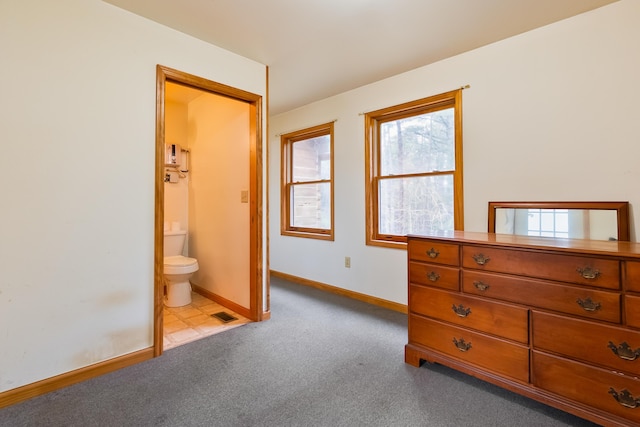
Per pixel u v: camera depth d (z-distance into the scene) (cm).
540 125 223
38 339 171
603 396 138
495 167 244
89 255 187
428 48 251
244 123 290
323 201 393
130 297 204
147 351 210
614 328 136
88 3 185
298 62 275
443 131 284
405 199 312
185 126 382
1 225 160
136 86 204
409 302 206
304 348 227
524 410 158
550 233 217
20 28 164
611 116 197
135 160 204
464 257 181
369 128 329
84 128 184
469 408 160
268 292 287
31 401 165
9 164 162
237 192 302
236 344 234
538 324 155
